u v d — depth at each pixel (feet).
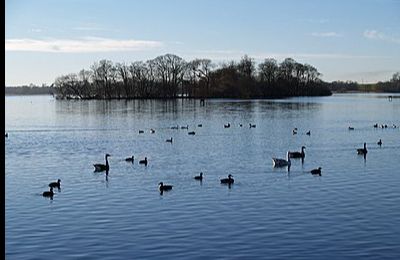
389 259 93.56
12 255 97.19
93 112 572.92
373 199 139.74
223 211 128.26
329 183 162.61
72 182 168.04
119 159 222.28
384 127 367.04
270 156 226.79
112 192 151.84
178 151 248.11
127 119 466.70
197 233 110.01
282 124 400.47
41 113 577.02
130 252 98.37
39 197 145.28
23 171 190.49
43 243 104.12
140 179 172.96
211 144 275.80
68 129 377.30
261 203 136.36
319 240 104.53
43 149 258.98
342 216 122.52
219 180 169.37
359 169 188.85
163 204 136.36
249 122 420.36
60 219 121.90
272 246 101.09
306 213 125.59
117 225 116.57
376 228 112.47
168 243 103.50
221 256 95.66
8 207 133.59
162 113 536.42
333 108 617.62
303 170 188.24
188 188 157.07
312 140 291.58
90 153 243.40
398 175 175.52
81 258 95.40
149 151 249.34
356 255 95.76
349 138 299.58
